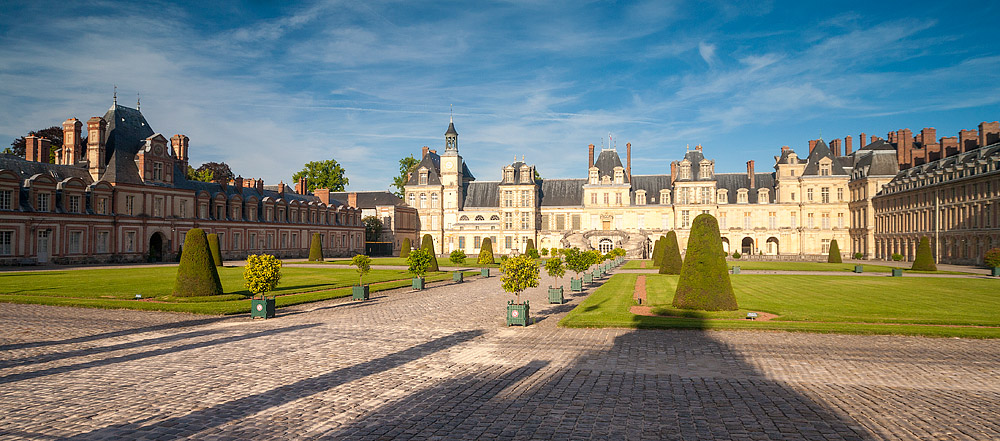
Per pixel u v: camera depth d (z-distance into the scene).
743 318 23.53
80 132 70.75
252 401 12.09
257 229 87.25
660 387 13.38
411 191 115.00
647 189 109.81
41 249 60.06
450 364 15.62
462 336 19.95
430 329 21.48
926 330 20.27
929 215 79.19
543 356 16.70
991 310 25.94
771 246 104.31
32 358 16.17
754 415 11.30
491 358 16.41
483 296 33.72
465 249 112.06
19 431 10.19
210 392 12.73
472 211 113.19
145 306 26.62
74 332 20.48
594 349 17.72
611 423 10.80
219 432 10.23
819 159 103.00
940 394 12.89
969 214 70.56
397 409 11.62
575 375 14.51
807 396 12.65
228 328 21.61
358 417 11.10
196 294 30.61
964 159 75.69
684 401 12.25
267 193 94.62
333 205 105.50
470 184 118.69
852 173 102.06
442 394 12.70
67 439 9.83
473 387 13.30
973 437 10.12
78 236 63.22
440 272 55.19
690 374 14.65
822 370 15.12
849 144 108.50
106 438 9.89
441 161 114.56
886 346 18.30
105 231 66.06
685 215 104.00
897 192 86.62
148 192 71.31
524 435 10.16
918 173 84.94
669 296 32.50
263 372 14.59
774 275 49.78
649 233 106.00
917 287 37.62
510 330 21.27
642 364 15.73
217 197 81.38
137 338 19.39
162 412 11.32
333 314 25.72
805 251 101.88
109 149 69.62
